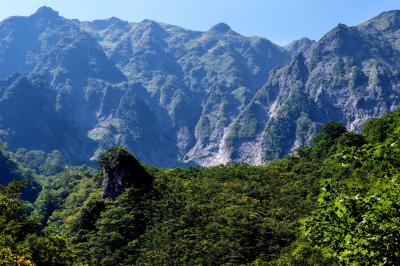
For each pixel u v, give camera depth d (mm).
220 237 66562
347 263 14969
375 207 14508
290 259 52562
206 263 62125
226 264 60562
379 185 16000
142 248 70562
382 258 14117
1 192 53438
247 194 84125
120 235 74625
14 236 49531
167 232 70500
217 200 80688
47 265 47469
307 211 72125
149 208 81188
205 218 73250
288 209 75062
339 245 15047
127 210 81875
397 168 16344
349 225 15008
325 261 47594
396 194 14688
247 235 65312
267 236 64938
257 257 61031
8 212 52688
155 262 64750
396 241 14102
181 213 76875
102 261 70188
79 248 76500
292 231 64688
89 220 87125
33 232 55688
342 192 16188
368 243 14141
